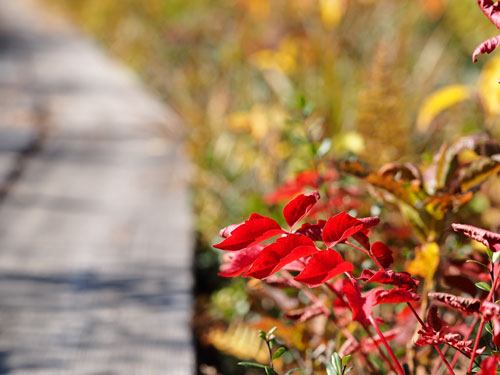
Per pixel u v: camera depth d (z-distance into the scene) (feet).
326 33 10.44
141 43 23.18
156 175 10.50
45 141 12.66
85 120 14.49
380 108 7.52
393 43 10.44
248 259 4.04
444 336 3.93
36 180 10.24
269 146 8.21
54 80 19.67
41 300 5.92
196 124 12.51
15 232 7.89
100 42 29.71
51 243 7.51
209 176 9.89
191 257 7.06
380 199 4.75
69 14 39.34
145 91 17.92
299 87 10.14
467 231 3.93
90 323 5.57
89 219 8.41
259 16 14.96
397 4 12.07
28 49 26.78
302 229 3.99
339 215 3.92
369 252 4.01
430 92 11.09
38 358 5.21
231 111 11.98
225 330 6.07
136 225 8.18
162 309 5.74
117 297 5.99
